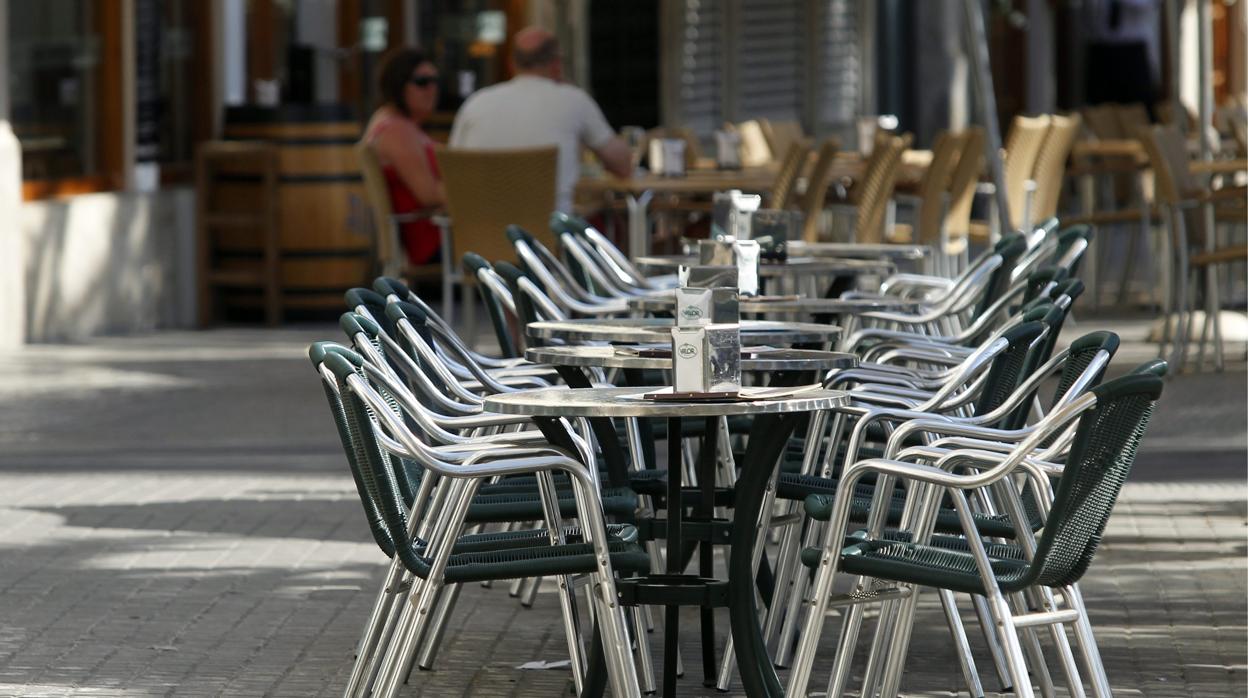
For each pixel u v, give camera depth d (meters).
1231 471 13.45
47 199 22.00
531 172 17.67
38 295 21.81
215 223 23.91
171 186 24.19
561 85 18.47
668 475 7.64
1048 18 42.59
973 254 29.83
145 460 14.32
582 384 8.40
